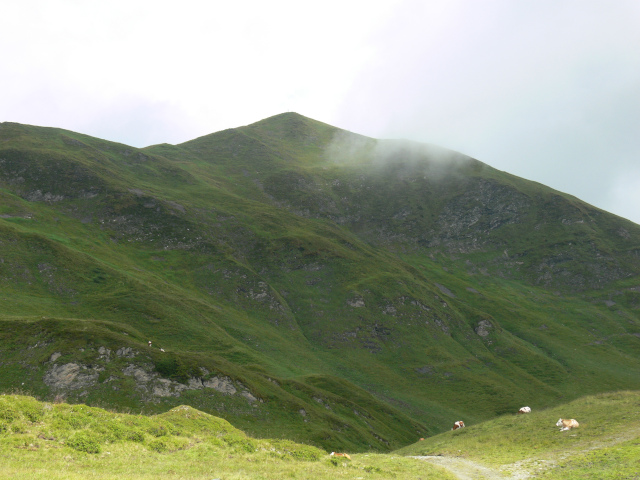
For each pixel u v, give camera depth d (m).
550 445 33.91
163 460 22.94
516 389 133.25
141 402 65.25
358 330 152.62
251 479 20.81
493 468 29.84
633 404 39.78
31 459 19.27
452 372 139.50
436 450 42.19
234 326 131.62
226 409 69.75
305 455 29.81
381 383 128.75
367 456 38.53
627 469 23.62
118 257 154.12
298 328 150.38
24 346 70.44
